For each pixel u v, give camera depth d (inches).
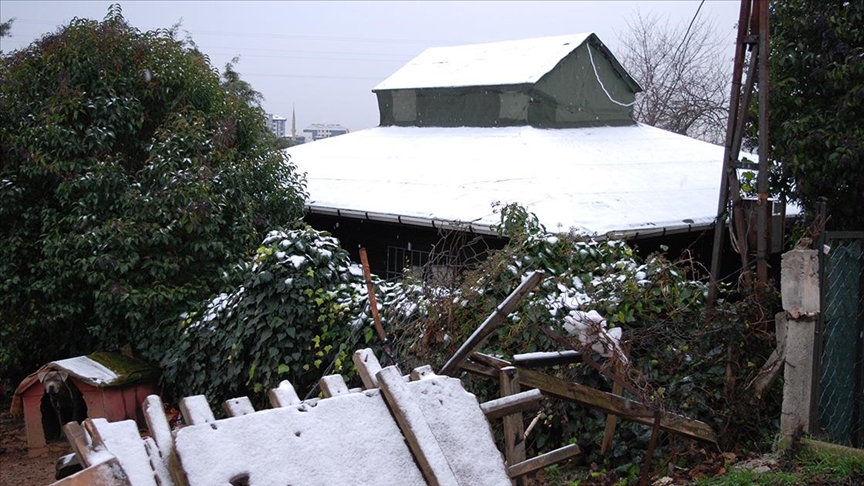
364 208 454.3
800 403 209.8
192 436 119.2
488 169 476.7
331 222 516.4
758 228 241.4
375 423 136.6
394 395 139.4
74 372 326.3
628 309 249.1
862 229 294.8
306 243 317.4
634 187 447.5
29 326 394.6
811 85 294.5
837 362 222.1
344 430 132.6
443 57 666.2
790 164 290.8
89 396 331.0
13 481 303.9
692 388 231.0
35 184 403.2
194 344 339.6
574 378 230.2
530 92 552.1
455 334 247.8
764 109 242.7
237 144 454.6
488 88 573.6
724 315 236.2
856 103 276.7
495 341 247.4
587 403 191.5
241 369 314.8
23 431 374.9
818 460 200.4
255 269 314.5
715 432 223.3
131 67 414.9
